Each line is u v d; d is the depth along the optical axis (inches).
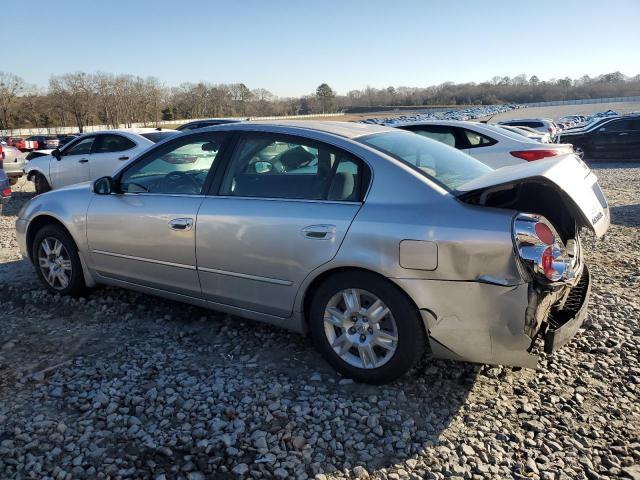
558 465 98.1
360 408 115.2
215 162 145.0
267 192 134.2
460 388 123.4
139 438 105.7
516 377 127.9
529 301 105.2
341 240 119.2
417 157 132.0
